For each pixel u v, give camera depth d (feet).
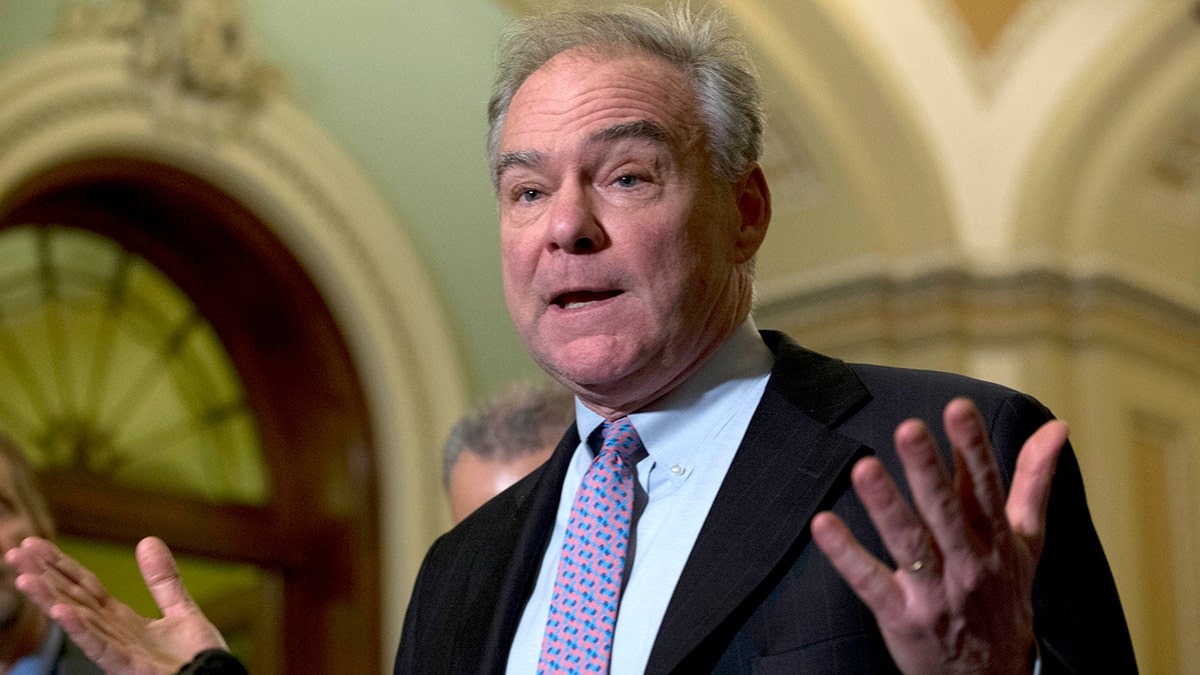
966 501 5.20
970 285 29.96
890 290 29.78
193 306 27.25
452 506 11.73
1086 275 30.25
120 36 23.91
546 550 7.36
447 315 29.25
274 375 27.99
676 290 7.04
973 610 5.15
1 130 22.35
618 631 6.54
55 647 10.36
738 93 7.68
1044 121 30.27
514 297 7.30
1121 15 29.76
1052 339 29.86
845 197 29.50
